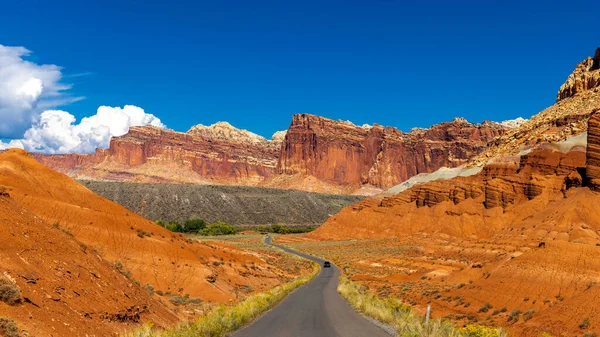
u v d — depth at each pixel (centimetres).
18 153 4288
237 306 2462
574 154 10850
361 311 2873
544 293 3438
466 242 9375
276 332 1909
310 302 3331
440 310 3881
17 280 1334
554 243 3931
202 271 3928
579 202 8262
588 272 3450
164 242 4178
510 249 7844
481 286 4053
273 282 5459
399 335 1936
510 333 2758
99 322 1517
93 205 4259
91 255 2106
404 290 5125
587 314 2716
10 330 1027
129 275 2442
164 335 1545
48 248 1738
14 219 1741
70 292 1542
